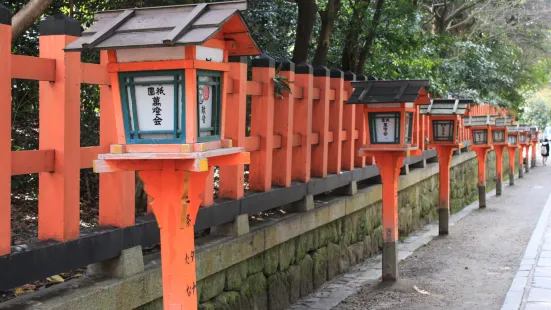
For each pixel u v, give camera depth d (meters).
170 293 4.02
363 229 10.58
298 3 9.98
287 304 7.70
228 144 4.06
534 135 32.00
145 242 5.20
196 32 3.52
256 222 7.38
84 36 3.75
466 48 20.12
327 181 9.09
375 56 12.41
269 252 7.29
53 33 4.47
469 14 23.62
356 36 11.09
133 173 5.04
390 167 8.20
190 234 4.08
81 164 4.68
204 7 3.74
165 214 3.97
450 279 8.62
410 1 11.61
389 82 7.94
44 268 4.23
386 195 8.33
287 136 7.84
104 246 4.73
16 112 7.22
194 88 3.65
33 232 6.25
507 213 15.56
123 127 3.82
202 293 5.90
